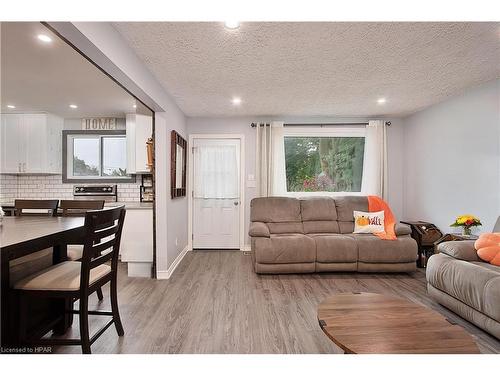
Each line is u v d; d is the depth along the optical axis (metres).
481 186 3.26
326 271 3.53
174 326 2.20
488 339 2.03
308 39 2.22
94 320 2.30
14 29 2.04
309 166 4.87
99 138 4.62
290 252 3.45
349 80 3.12
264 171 4.70
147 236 3.58
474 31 2.11
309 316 2.38
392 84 3.24
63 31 1.54
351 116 4.76
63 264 1.88
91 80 3.06
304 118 4.84
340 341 1.30
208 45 2.30
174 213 3.81
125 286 3.10
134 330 2.13
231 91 3.47
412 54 2.49
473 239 3.03
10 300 1.58
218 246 4.88
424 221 4.27
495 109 3.09
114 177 4.58
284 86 3.30
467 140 3.46
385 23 1.99
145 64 2.66
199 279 3.34
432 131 4.10
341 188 4.88
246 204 4.86
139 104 3.77
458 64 2.70
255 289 3.01
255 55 2.49
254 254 3.59
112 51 1.97
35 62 2.62
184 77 3.00
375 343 1.28
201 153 4.85
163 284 3.16
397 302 1.75
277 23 1.99
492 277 2.02
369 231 3.95
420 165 4.37
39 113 4.24
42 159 4.23
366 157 4.76
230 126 4.83
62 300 2.07
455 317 2.39
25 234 1.56
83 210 2.88
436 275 2.54
